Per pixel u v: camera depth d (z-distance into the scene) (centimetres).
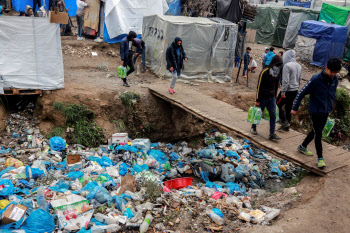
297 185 609
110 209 543
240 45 1430
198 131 1122
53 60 895
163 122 1034
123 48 971
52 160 771
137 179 695
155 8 1434
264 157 1045
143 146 904
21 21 830
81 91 942
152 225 501
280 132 746
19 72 871
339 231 436
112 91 976
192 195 620
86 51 1377
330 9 1864
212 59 1235
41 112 919
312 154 627
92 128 902
